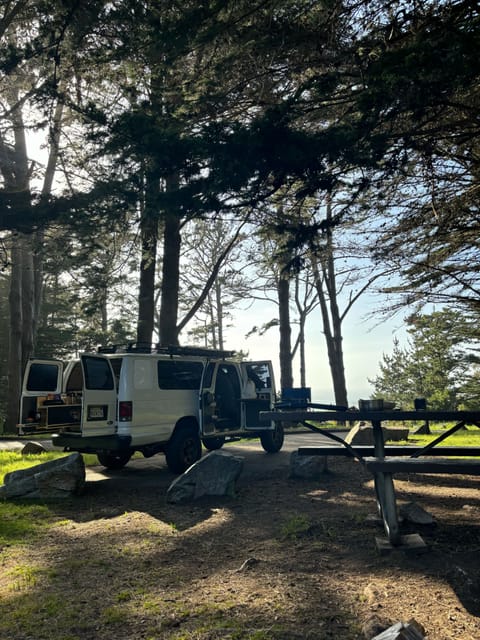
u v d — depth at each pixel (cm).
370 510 624
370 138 563
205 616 354
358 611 353
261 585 406
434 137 619
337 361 2909
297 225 809
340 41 653
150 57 788
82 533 589
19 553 516
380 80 504
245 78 765
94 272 1711
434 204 751
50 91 975
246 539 538
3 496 780
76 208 1034
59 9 882
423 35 518
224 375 1172
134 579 434
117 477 976
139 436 912
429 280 895
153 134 635
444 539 498
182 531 582
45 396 958
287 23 649
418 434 1781
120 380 909
